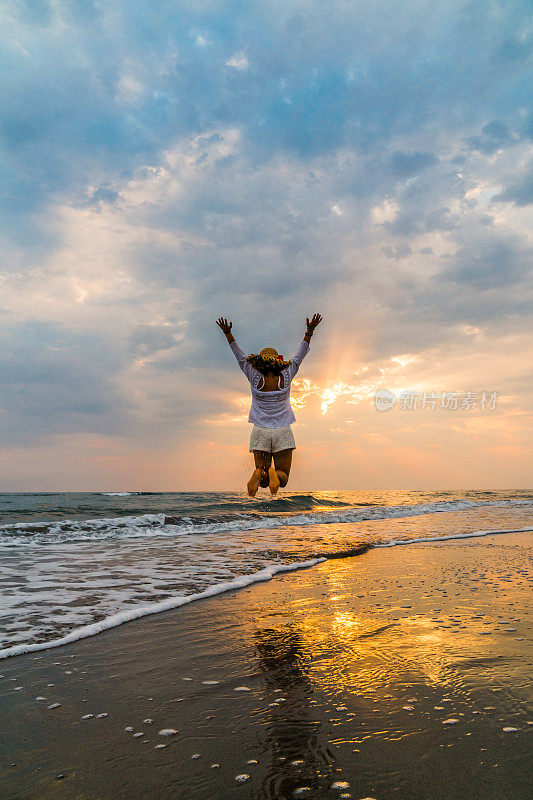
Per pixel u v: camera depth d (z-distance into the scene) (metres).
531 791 1.80
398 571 6.41
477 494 40.34
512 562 7.09
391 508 19.31
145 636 3.79
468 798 1.76
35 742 2.21
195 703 2.61
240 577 5.97
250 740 2.22
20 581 5.66
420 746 2.13
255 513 16.45
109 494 27.44
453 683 2.79
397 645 3.46
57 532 10.48
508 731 2.25
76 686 2.86
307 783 1.87
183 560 7.23
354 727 2.31
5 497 23.41
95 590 5.25
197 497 25.27
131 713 2.51
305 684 2.83
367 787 1.84
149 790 1.84
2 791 1.83
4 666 3.17
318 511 18.61
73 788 1.86
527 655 3.23
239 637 3.73
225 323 4.86
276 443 4.67
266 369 4.74
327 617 4.22
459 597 4.88
